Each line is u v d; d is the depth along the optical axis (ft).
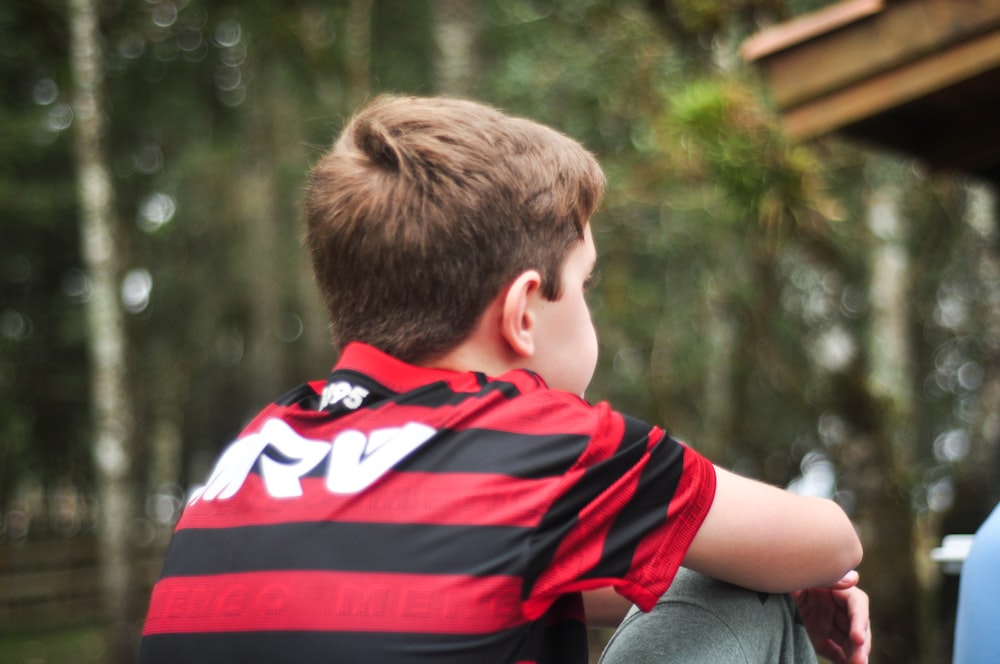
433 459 2.89
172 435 55.77
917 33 8.64
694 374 32.81
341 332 3.29
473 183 3.07
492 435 2.92
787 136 9.46
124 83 35.63
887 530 18.20
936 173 10.19
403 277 3.09
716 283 27.58
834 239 17.02
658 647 3.15
